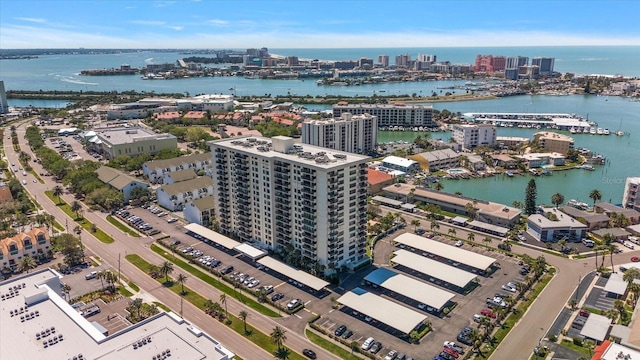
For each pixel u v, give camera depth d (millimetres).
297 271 175875
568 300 162250
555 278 178250
